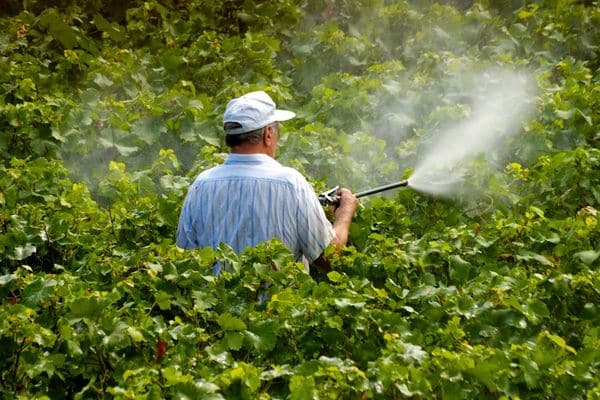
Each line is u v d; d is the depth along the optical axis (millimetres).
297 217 9641
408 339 8430
